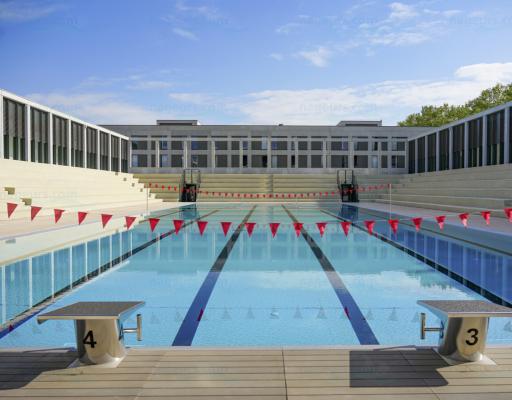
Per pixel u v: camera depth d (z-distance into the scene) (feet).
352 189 81.00
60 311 8.48
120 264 21.02
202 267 20.31
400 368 8.37
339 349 9.28
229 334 11.32
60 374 8.16
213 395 7.37
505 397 7.32
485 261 21.63
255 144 107.76
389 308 13.69
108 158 85.10
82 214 20.20
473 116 66.85
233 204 72.23
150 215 47.78
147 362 8.65
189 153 107.45
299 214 50.14
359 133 104.32
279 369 8.34
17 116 54.39
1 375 8.12
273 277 18.24
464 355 8.64
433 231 33.73
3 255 22.02
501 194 42.52
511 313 8.18
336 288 16.31
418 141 91.91
